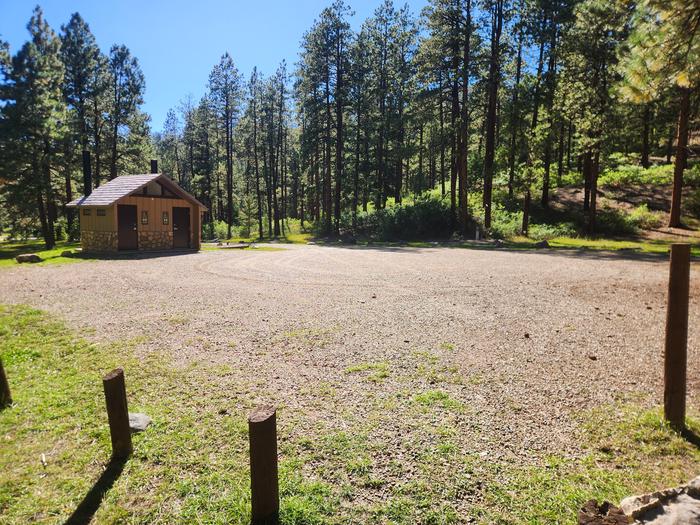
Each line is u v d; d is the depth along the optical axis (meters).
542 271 13.62
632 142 37.84
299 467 3.32
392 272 13.58
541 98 28.91
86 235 21.33
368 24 37.66
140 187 20.31
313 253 20.66
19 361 5.79
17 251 25.97
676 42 6.86
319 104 34.25
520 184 27.16
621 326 7.25
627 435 3.76
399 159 38.28
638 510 2.46
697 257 15.97
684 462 3.38
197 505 2.95
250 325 7.23
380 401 4.43
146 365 5.47
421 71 29.34
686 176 29.16
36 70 26.64
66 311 8.20
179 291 10.26
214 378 5.05
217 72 40.75
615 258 17.08
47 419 4.18
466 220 29.33
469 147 35.72
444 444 3.62
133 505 2.98
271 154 42.88
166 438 3.77
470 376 5.08
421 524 2.74
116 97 36.09
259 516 2.76
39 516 2.88
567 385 4.83
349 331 6.88
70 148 30.08
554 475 3.20
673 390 3.84
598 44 22.80
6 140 25.25
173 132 71.94
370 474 3.23
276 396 4.57
